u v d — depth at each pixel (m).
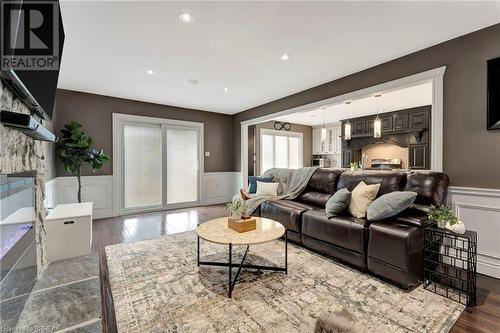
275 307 1.72
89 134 4.36
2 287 1.30
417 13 2.06
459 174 2.43
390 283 2.07
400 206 2.18
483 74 2.29
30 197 1.86
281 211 3.17
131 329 1.49
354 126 6.80
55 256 2.44
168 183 5.32
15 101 1.56
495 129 2.22
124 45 2.59
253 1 1.89
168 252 2.76
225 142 6.21
